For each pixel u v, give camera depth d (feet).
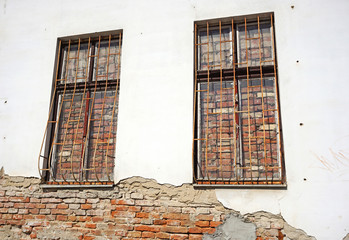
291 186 10.66
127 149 12.20
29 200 12.62
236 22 12.98
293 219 10.42
